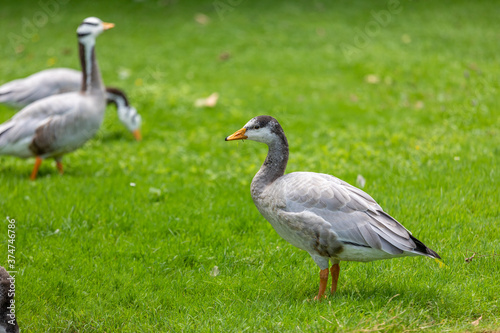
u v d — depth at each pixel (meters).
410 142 14.34
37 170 12.98
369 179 11.83
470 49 24.55
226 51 26.09
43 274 8.23
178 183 12.30
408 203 10.27
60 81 16.31
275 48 26.33
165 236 9.72
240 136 7.68
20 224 9.88
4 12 31.98
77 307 7.52
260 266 8.60
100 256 8.99
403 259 8.44
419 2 32.50
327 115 18.28
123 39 27.98
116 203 10.84
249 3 32.78
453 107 17.33
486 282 7.58
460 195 10.44
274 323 6.74
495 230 9.13
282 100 19.88
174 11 31.77
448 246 8.72
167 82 22.27
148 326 6.99
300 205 7.07
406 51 24.88
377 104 19.28
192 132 16.78
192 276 8.34
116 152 15.24
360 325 6.49
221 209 10.56
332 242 6.91
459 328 6.49
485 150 12.84
